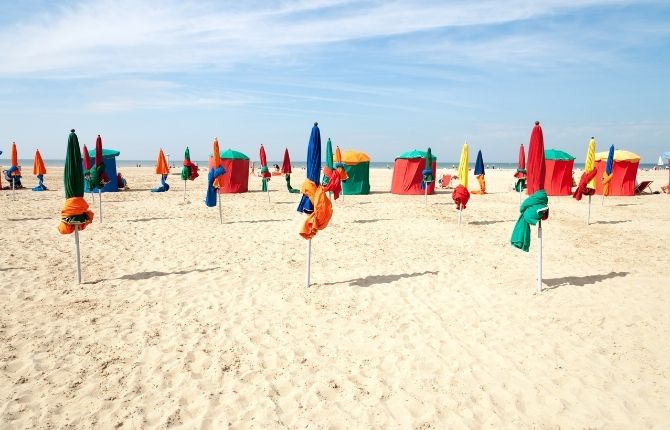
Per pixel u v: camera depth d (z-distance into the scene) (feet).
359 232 43.24
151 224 45.65
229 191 79.77
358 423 13.35
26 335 18.78
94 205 61.11
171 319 20.99
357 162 79.77
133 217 50.37
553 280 27.99
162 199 69.41
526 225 25.64
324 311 22.44
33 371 15.88
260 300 23.80
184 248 35.27
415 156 79.71
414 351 18.16
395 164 83.15
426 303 23.79
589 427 13.20
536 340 19.16
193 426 13.05
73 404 13.98
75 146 25.23
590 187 49.49
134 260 31.42
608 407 14.20
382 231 44.04
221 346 18.31
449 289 26.16
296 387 15.34
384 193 83.76
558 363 17.08
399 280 27.76
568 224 49.57
